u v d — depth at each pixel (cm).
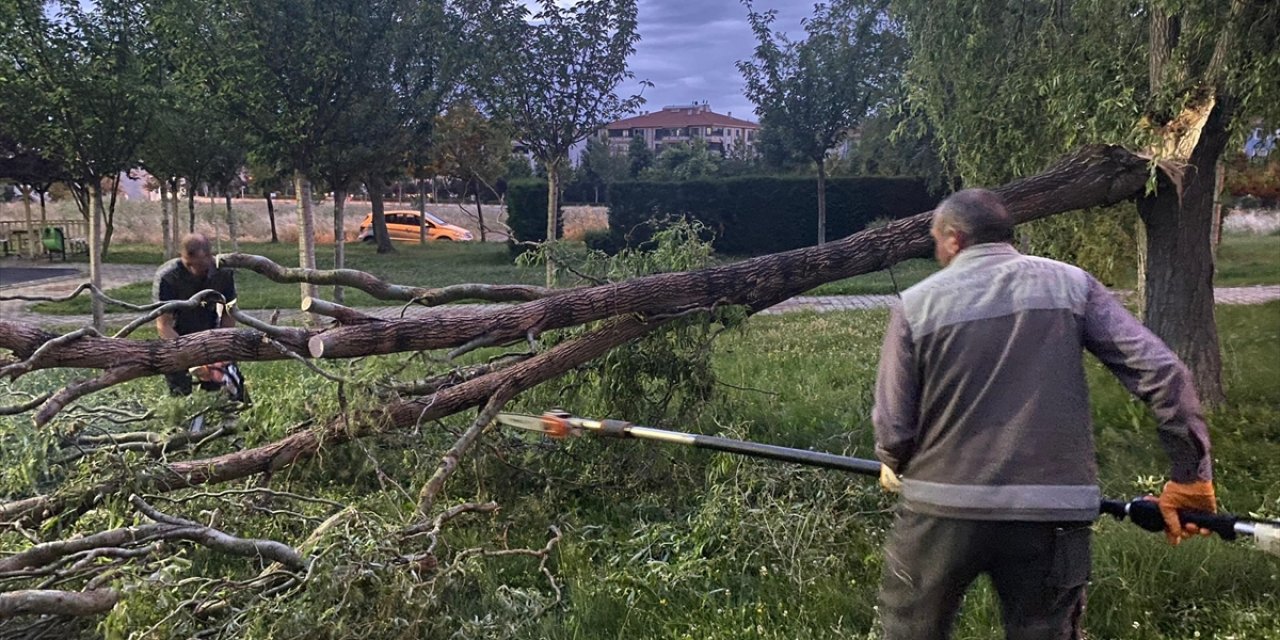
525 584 446
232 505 464
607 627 396
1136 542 420
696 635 382
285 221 3981
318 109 1142
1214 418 668
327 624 335
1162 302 695
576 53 1234
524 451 563
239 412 554
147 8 1092
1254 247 2516
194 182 1886
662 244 633
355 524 400
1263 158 715
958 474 267
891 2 837
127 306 486
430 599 363
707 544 454
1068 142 665
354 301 1727
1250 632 360
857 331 1201
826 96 1870
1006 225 290
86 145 1180
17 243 3030
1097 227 781
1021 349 265
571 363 541
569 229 3550
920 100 826
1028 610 270
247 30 1072
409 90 1234
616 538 494
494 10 1206
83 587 388
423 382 524
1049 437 261
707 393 618
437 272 2267
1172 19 656
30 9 1072
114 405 616
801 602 404
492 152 2845
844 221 2548
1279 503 470
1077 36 709
